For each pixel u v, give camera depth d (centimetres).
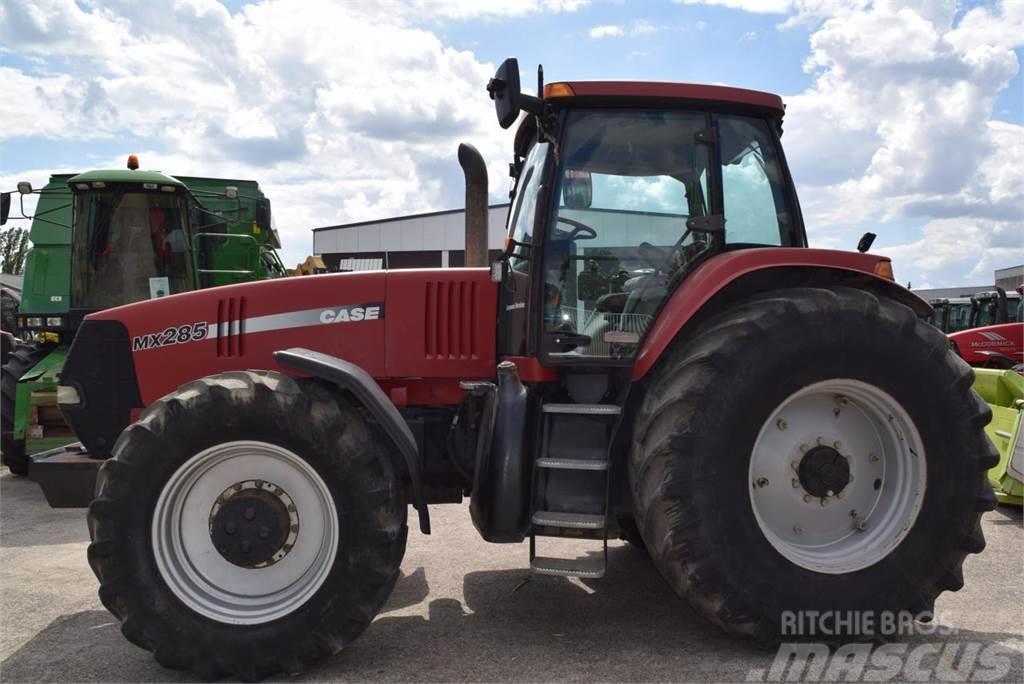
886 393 309
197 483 309
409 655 310
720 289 319
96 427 377
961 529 310
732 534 294
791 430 316
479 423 356
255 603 303
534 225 347
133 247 781
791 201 361
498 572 419
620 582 400
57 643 331
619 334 342
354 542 295
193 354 375
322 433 298
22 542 500
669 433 295
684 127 354
